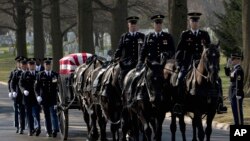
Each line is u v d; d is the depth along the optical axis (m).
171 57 20.94
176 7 38.59
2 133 28.00
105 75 21.14
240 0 57.28
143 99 18.69
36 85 26.12
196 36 20.83
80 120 32.78
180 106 20.55
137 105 19.03
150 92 18.47
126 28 55.97
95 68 23.34
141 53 20.50
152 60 20.42
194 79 19.80
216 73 18.72
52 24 64.75
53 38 64.56
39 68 28.61
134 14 78.31
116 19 55.97
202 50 20.73
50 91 26.12
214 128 29.30
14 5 70.31
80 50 54.69
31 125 27.00
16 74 28.23
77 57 26.31
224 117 31.11
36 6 69.12
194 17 20.95
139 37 21.31
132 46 21.20
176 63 20.64
